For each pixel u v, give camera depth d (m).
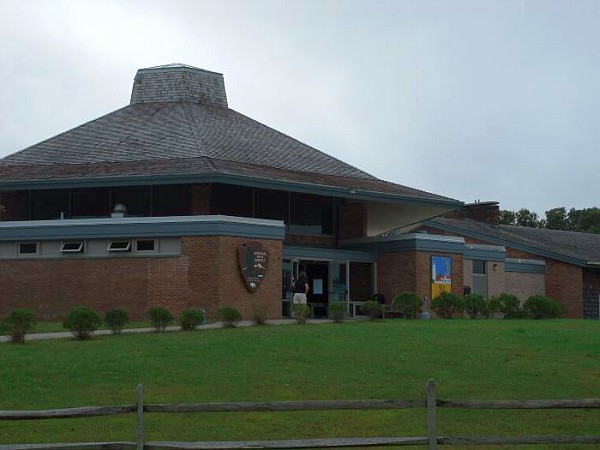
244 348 20.62
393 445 11.80
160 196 37.75
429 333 24.05
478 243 52.31
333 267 40.25
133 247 34.16
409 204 42.50
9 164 40.62
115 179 35.94
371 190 40.50
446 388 17.16
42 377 17.39
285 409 11.77
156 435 14.16
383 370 18.52
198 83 47.38
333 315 30.91
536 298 35.56
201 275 33.16
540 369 18.98
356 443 11.75
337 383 17.31
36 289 35.28
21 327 22.30
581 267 50.94
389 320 31.67
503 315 36.09
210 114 45.28
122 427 14.59
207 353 19.92
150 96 47.06
